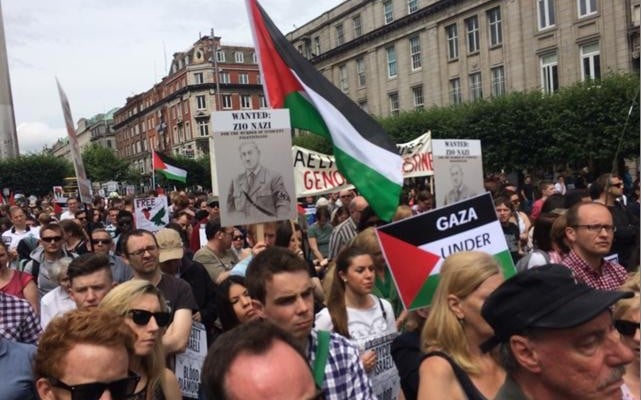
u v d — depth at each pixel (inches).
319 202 519.2
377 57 1679.4
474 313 94.7
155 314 117.4
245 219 214.1
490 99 1122.7
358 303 148.1
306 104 239.1
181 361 159.9
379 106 1685.5
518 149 1026.7
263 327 58.4
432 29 1469.0
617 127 838.5
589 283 160.6
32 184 1982.0
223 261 262.2
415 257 128.4
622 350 60.5
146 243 170.2
